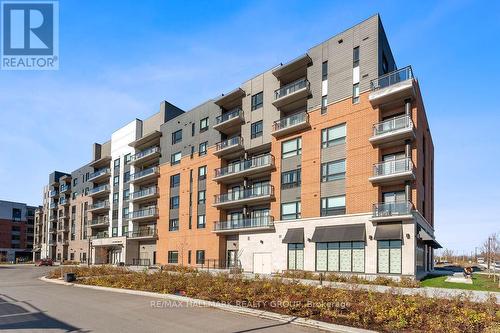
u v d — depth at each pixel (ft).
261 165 113.50
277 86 114.93
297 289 48.08
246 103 124.57
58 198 280.10
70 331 32.50
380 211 83.05
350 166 91.09
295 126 103.81
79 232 231.71
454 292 51.52
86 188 230.07
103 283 74.33
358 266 85.35
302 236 97.71
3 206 349.20
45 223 290.56
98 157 219.20
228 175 123.34
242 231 116.06
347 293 42.68
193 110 147.02
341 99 95.86
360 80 92.32
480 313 32.01
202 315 38.55
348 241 87.10
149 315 39.14
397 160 82.38
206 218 132.16
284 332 30.89
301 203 100.94
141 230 165.27
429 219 119.24
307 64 106.11
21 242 358.64
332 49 100.27
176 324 34.58
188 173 144.46
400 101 86.84
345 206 90.58
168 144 158.81
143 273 79.92
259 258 110.11
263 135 116.67
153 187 160.56
